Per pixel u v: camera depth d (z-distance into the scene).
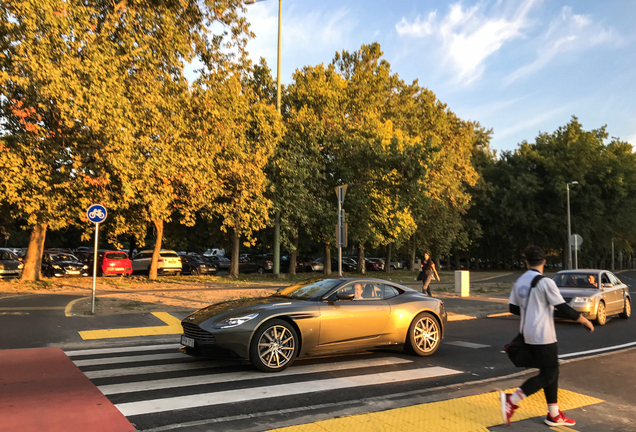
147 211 18.98
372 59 33.47
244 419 4.47
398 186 27.12
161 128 14.36
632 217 47.78
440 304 8.16
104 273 24.61
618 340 9.70
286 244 24.86
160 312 11.59
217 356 6.23
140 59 13.35
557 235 47.34
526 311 4.36
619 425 4.43
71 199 17.27
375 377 6.20
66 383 5.62
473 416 4.61
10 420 4.27
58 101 11.62
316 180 26.00
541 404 5.09
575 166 45.34
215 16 15.30
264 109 21.20
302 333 6.63
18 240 48.88
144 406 4.79
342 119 28.23
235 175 18.83
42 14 10.95
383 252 49.00
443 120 38.34
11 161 14.18
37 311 11.11
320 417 4.56
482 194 48.03
